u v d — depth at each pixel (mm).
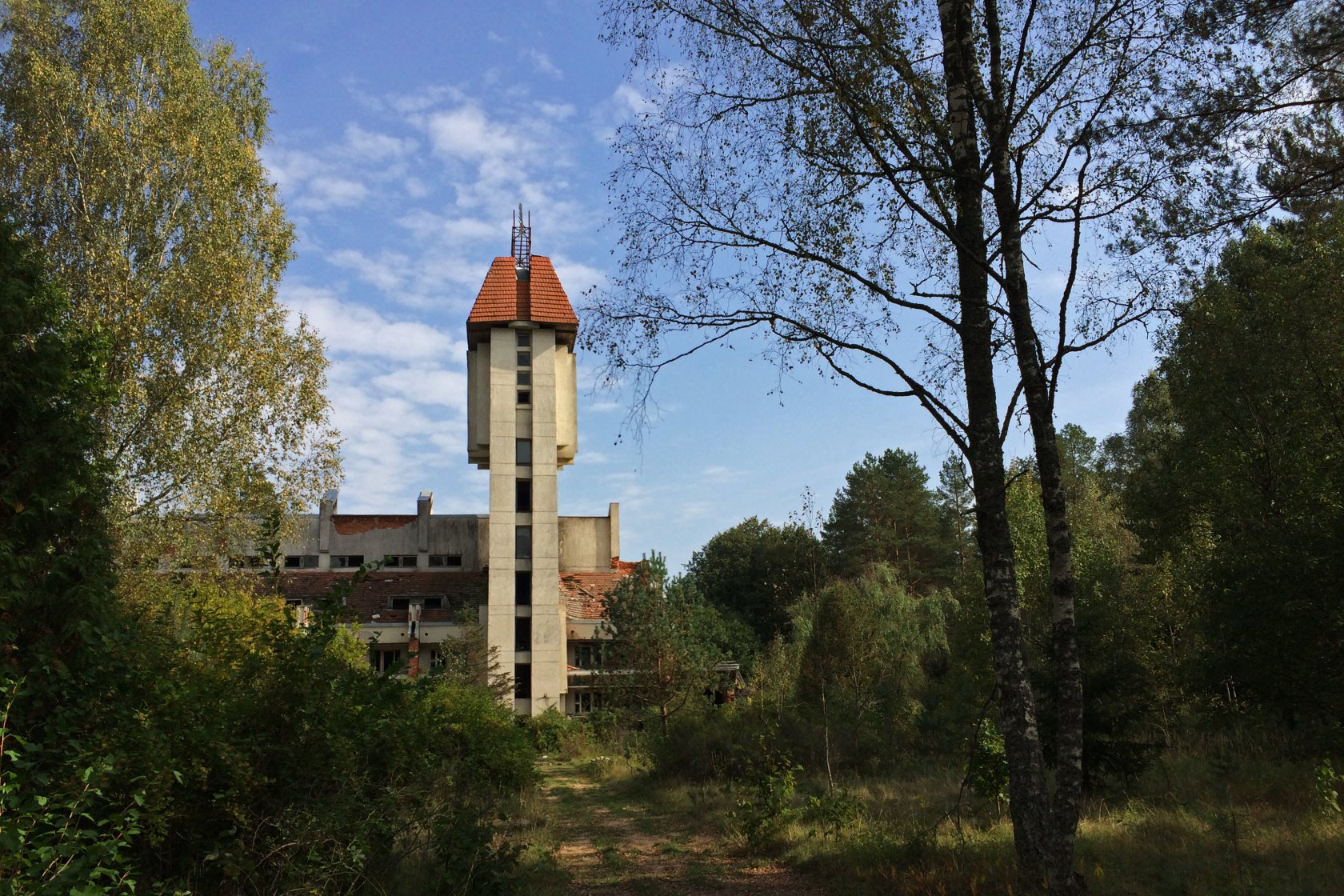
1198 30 9812
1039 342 9781
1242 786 14414
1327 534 15273
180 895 6680
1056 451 9461
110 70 24781
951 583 57500
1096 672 15781
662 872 11570
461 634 43406
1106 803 14289
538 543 46250
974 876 9141
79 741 7020
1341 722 15242
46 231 23500
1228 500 23062
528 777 18156
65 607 7898
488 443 48000
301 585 50219
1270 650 15398
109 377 21375
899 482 62062
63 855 5578
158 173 24438
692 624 37062
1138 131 10062
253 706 8562
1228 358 21797
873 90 10281
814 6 10102
